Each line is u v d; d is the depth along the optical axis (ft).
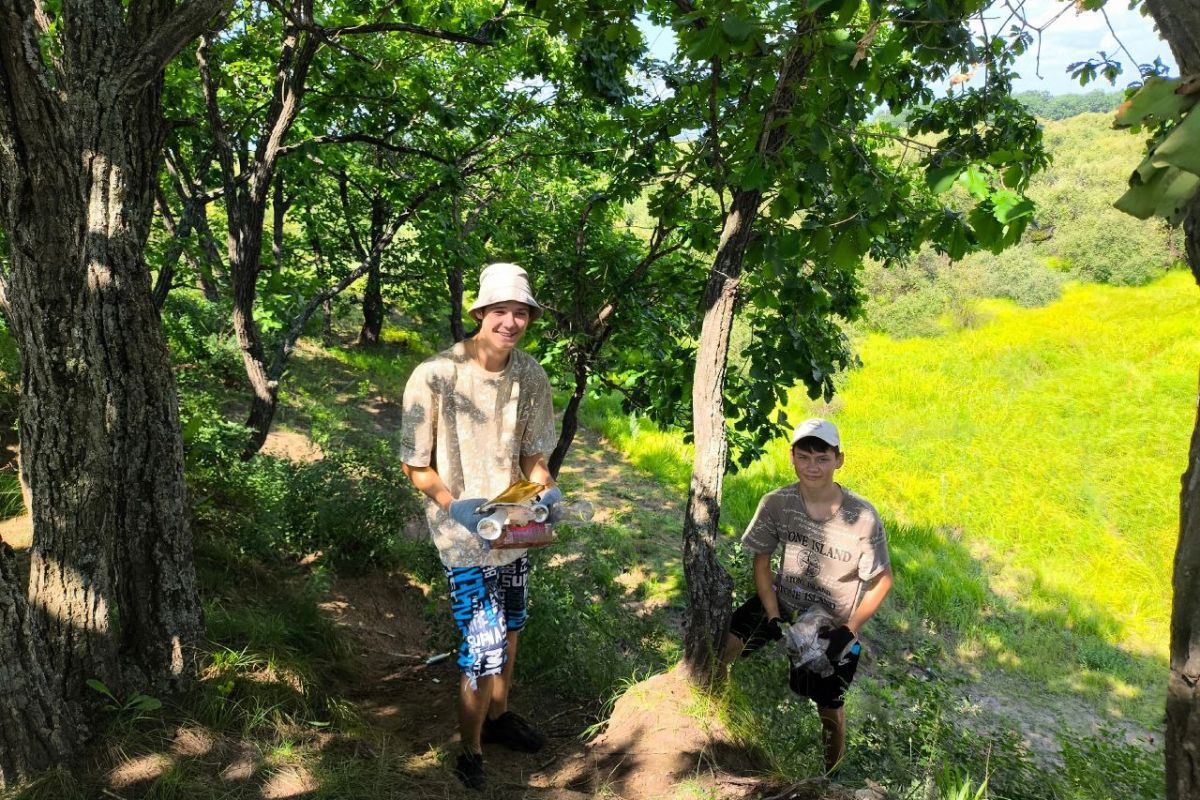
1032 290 88.43
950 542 42.19
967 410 61.82
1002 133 13.62
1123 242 94.68
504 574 10.61
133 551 10.23
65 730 8.79
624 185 18.17
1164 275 94.22
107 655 9.54
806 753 11.87
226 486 18.83
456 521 9.73
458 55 25.63
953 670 28.73
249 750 9.71
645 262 19.97
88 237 9.62
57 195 8.72
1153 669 31.94
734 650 12.22
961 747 13.44
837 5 8.73
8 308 9.00
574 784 10.24
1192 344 72.49
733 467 20.88
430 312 49.62
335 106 23.07
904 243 17.79
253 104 27.25
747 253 11.91
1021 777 13.32
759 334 17.03
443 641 15.78
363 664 14.98
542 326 21.50
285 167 25.03
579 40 15.44
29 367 8.95
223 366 33.78
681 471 42.22
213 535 16.78
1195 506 4.49
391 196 33.88
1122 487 48.88
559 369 20.51
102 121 9.51
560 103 24.73
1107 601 37.68
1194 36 4.10
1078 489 48.62
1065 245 97.71
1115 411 60.18
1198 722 4.45
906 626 31.30
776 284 16.25
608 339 21.50
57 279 8.77
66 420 8.99
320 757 9.91
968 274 87.30
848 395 65.26
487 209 27.55
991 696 27.14
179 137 27.63
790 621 12.10
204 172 29.71
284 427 31.99
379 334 53.16
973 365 72.08
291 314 23.30
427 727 12.13
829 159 10.66
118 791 8.59
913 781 10.91
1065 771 14.32
